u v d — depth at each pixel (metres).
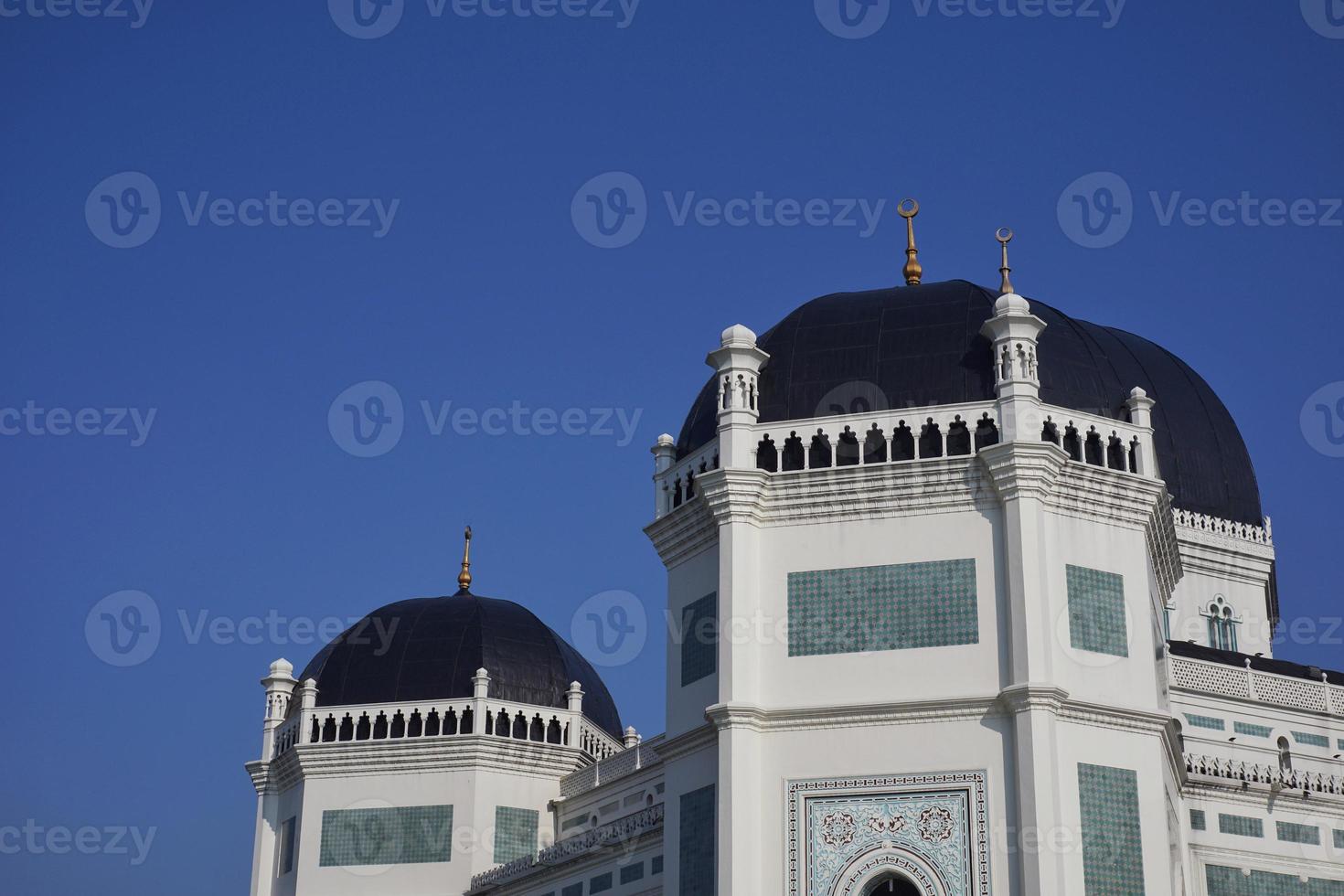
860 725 43.91
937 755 43.09
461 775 65.75
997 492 44.62
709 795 45.12
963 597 44.22
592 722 70.75
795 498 46.12
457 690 67.62
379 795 66.19
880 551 45.28
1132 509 46.19
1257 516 67.31
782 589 45.75
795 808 43.66
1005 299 46.25
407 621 70.69
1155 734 44.31
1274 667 58.41
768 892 43.16
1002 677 43.19
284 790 69.25
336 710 67.69
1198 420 67.50
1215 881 50.34
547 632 72.69
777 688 44.81
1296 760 55.16
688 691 47.03
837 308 50.00
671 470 49.81
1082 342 49.84
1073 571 44.78
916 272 54.00
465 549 77.31
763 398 48.16
